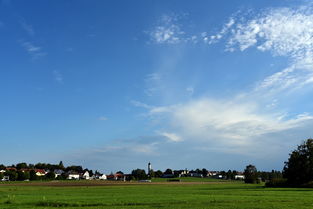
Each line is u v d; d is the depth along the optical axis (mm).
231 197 58000
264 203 47875
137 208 41906
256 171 164750
